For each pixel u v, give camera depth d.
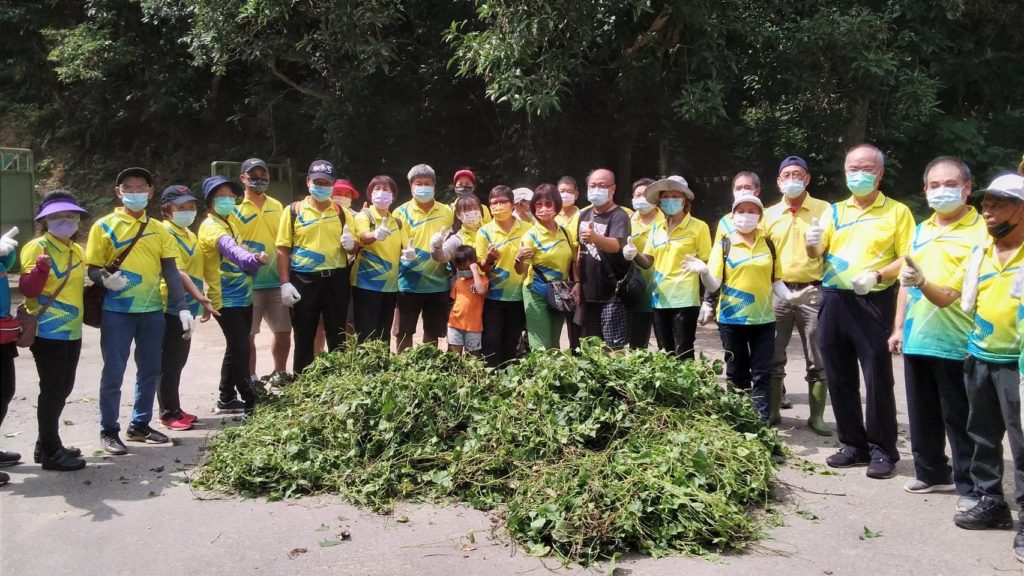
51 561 3.99
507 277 6.75
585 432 4.86
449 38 10.55
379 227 6.54
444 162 15.42
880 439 5.20
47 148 19.72
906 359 4.78
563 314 6.87
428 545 4.13
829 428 6.16
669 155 14.45
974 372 4.22
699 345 9.70
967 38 14.52
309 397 5.79
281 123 16.81
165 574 3.84
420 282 7.11
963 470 4.56
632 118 12.64
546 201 6.52
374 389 5.43
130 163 19.12
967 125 14.09
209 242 6.46
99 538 4.25
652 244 6.57
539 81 9.77
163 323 5.90
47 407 5.23
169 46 17.28
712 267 5.92
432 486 4.84
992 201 3.98
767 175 14.81
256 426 5.49
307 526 4.39
